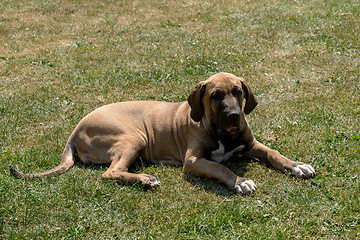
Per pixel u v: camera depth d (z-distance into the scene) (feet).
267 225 12.82
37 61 31.45
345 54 29.89
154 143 17.74
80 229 13.06
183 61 30.19
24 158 17.70
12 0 52.21
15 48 34.99
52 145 19.22
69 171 16.81
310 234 12.47
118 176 15.66
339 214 13.26
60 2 50.85
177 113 17.70
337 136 18.63
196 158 16.25
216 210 13.79
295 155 17.35
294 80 26.25
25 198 14.38
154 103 18.60
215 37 36.11
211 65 29.22
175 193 14.99
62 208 14.07
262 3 46.21
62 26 41.68
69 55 32.63
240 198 14.48
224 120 14.99
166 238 12.55
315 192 14.58
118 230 13.11
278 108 22.36
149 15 44.75
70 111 23.09
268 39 34.53
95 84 26.68
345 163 16.46
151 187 15.19
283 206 13.89
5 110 22.90
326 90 24.44
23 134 20.57
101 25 41.73
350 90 24.14
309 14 40.50
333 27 36.14
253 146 17.28
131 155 16.63
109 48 34.19
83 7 48.52
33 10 47.65
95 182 15.74
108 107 18.06
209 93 15.55
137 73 28.22
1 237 12.71
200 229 12.92
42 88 26.20
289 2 45.73
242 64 29.27
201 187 15.39
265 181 15.53
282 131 19.70
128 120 17.62
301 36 34.55
